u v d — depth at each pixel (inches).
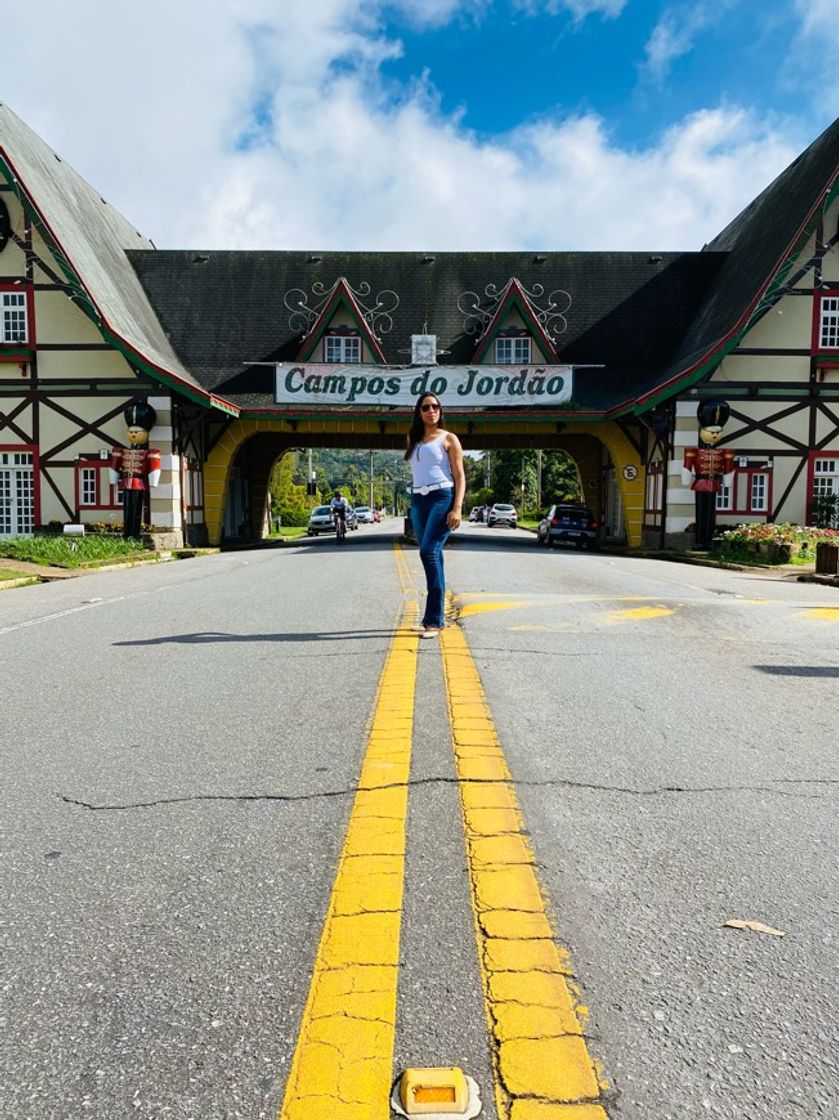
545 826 113.3
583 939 84.6
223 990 76.2
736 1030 70.8
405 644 247.1
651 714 172.7
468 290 1123.9
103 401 901.8
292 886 96.3
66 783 132.8
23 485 911.0
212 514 1033.5
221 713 174.7
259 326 1091.9
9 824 116.3
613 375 1058.1
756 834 112.0
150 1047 68.7
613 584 450.3
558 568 578.9
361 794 125.0
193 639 266.8
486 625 283.4
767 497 883.4
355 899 92.3
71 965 80.7
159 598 396.2
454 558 677.3
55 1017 72.7
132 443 878.4
